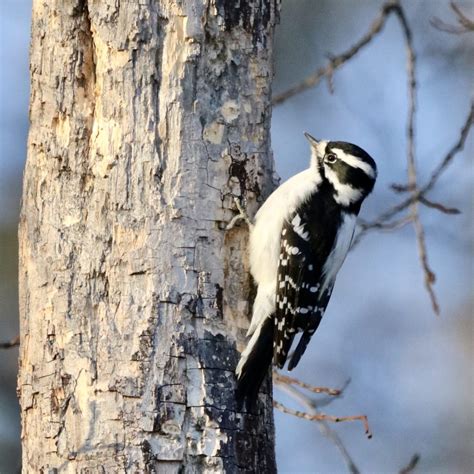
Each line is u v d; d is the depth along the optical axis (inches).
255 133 469.7
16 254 808.9
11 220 818.8
